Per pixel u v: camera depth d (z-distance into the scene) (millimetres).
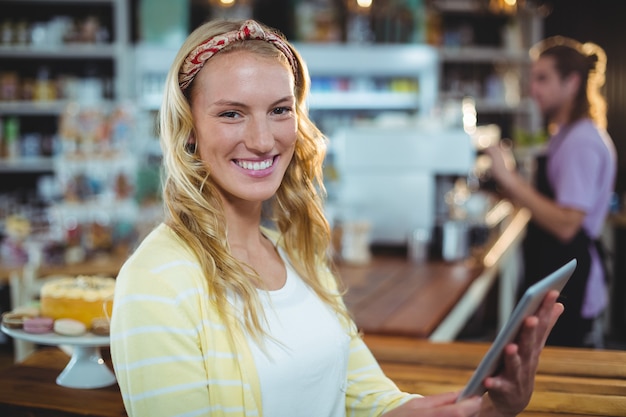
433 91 5945
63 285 1822
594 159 2883
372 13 5930
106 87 5555
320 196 1524
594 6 6324
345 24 6020
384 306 2629
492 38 6387
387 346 2064
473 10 6090
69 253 3801
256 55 1271
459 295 2877
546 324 1165
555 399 1646
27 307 1867
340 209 3775
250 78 1253
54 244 3797
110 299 1788
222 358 1208
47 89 5461
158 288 1172
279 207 1490
